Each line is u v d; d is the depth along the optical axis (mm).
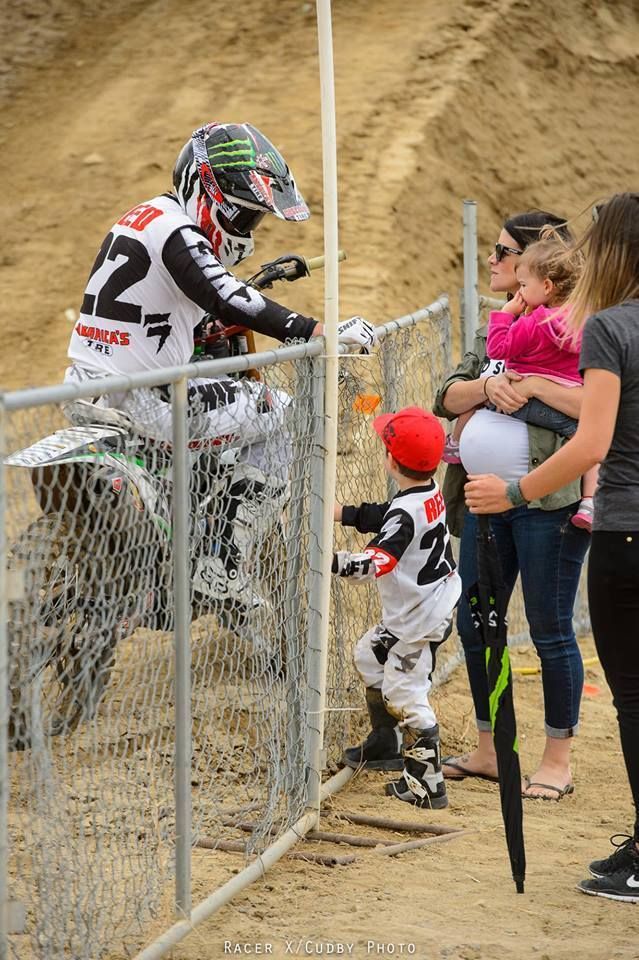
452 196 25312
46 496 7184
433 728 8555
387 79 26719
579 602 14492
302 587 8039
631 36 31438
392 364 9797
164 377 6074
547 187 27234
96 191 25531
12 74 29812
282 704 7898
